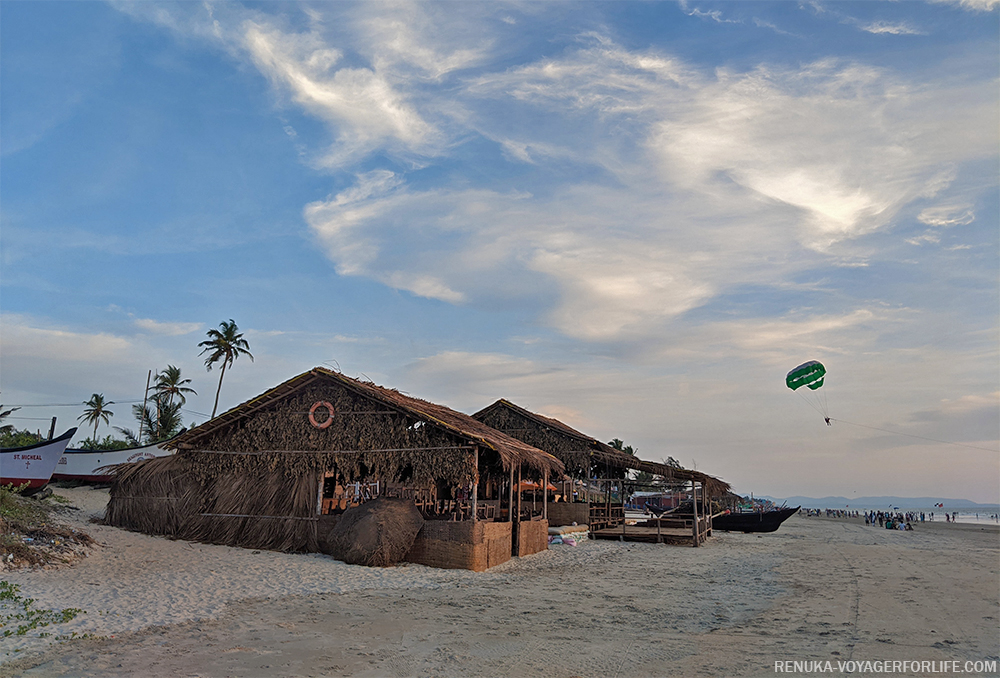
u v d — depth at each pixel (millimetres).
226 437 21250
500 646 9516
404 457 19281
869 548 30297
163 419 62594
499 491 28922
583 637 10195
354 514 18500
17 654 8203
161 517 21375
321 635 9883
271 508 20016
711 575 18391
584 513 33750
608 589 15281
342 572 16312
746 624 11375
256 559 17797
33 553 14062
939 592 15539
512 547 21500
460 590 14578
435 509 23250
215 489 20953
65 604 11023
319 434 20172
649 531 32531
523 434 33875
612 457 32250
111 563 15516
